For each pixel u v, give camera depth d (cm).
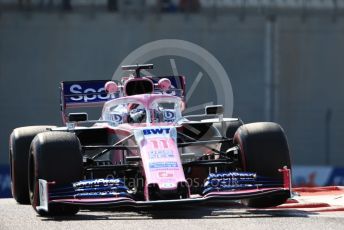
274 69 15975
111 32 15962
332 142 15500
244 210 2794
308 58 16138
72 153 2644
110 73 15788
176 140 2705
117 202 2505
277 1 16400
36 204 2666
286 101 15888
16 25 15838
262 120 15650
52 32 15875
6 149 15025
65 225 2420
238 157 2789
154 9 16150
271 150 2725
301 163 15325
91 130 3033
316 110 15838
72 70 15750
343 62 16175
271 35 16125
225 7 16250
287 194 2639
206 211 2798
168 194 2498
